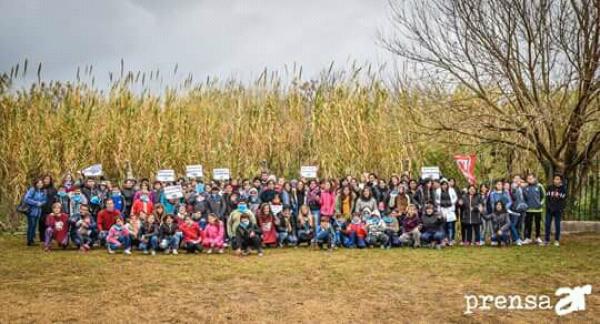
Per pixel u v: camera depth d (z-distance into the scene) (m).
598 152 16.89
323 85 20.84
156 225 13.74
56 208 14.46
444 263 11.95
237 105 20.88
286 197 15.62
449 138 18.09
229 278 10.48
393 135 19.23
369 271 11.12
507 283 10.01
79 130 18.62
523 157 18.39
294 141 19.95
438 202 15.24
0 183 18.44
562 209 14.62
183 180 17.58
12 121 18.84
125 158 18.55
